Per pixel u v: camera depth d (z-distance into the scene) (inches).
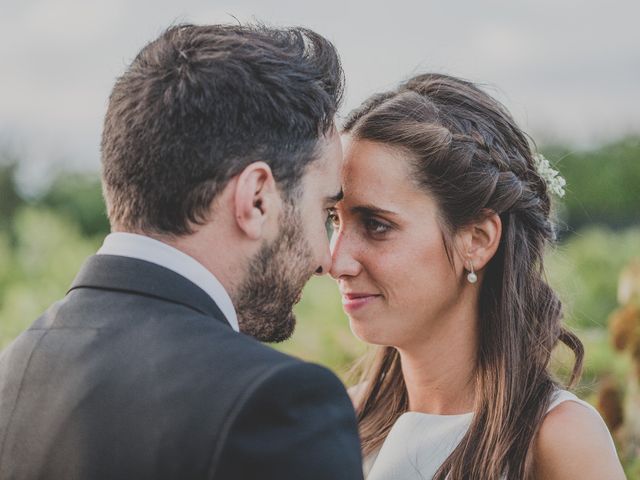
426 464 89.9
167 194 66.8
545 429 84.4
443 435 90.4
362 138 86.7
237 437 57.9
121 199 68.5
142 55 70.7
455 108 88.7
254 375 59.9
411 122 85.6
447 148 84.4
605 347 174.6
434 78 92.3
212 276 67.5
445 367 91.2
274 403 59.4
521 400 86.7
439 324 89.4
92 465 60.1
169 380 60.8
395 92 90.9
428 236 85.4
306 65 71.7
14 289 224.5
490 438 85.8
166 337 63.2
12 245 312.7
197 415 58.9
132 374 61.9
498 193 86.8
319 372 62.6
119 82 70.6
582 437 83.0
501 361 88.0
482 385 88.9
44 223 257.3
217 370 60.6
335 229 89.8
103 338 64.6
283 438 59.2
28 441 63.3
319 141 71.9
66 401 62.6
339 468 60.7
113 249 68.6
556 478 83.6
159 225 67.3
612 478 81.8
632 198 455.2
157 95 67.7
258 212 67.8
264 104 68.5
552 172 97.3
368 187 85.6
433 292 86.4
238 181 67.3
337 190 74.3
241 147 67.6
